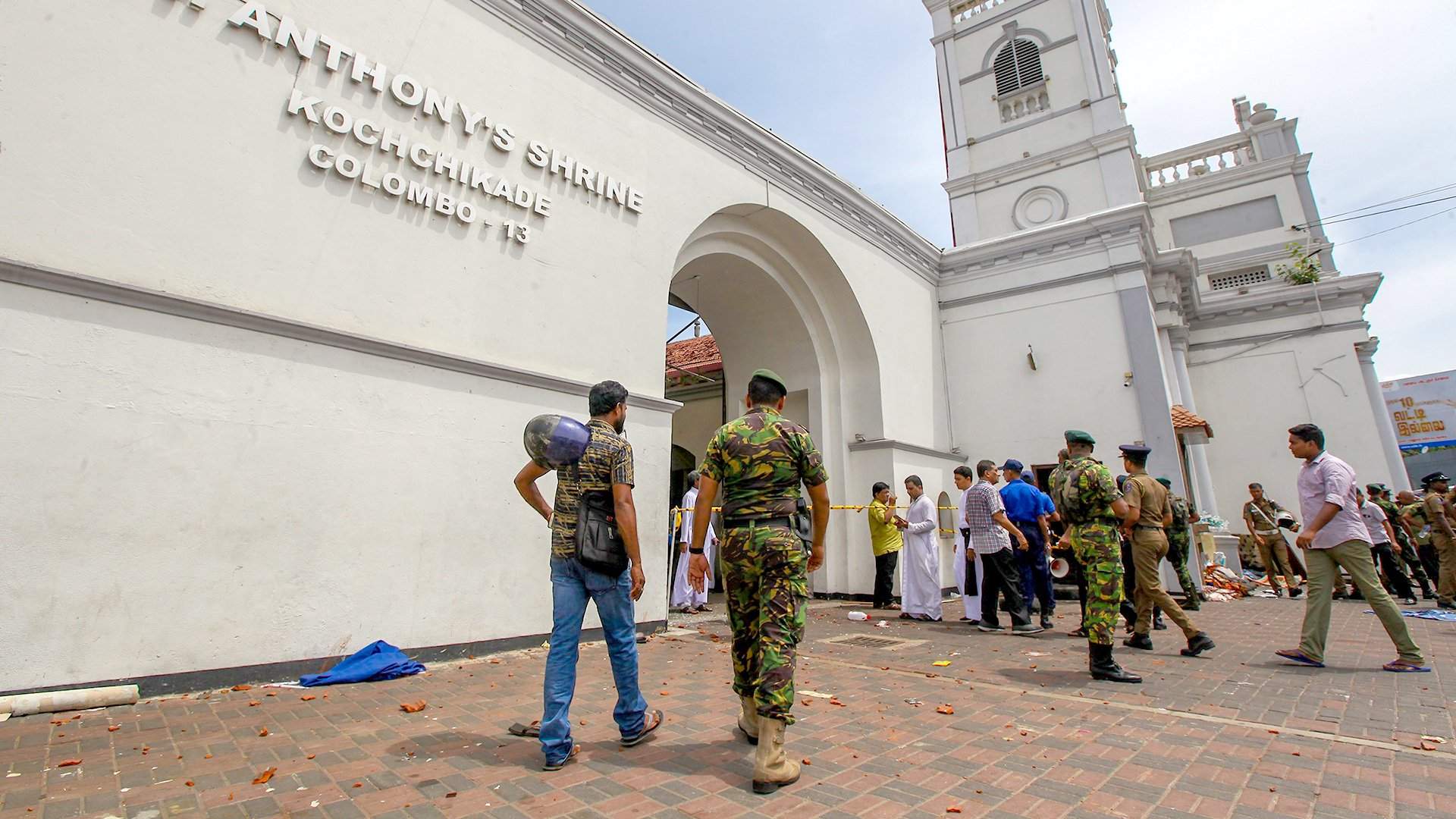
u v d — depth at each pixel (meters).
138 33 4.50
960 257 14.12
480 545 5.79
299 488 4.80
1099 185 13.77
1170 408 12.25
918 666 5.45
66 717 3.57
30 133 4.03
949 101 16.41
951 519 11.87
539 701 4.14
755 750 3.24
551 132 7.01
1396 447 15.45
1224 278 18.64
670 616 9.09
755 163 9.93
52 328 3.96
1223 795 2.65
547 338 6.61
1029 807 2.55
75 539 3.89
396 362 5.46
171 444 4.29
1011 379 13.18
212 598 4.34
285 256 4.96
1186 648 5.71
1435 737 3.32
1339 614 8.24
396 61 5.80
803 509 3.26
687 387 15.81
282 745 3.18
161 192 4.46
